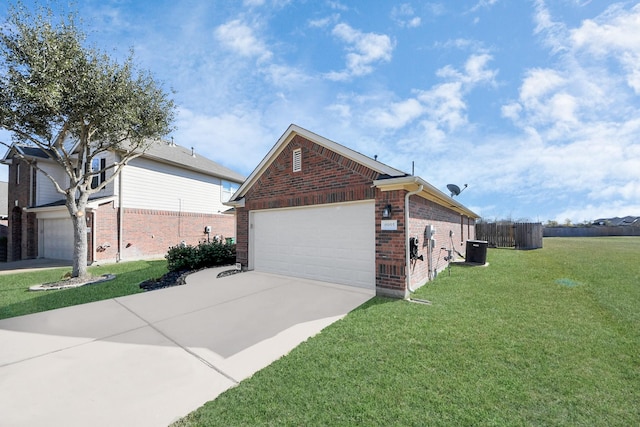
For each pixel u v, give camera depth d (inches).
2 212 901.2
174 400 116.6
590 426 98.7
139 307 240.8
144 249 592.7
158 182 629.0
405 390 119.2
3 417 106.8
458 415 104.3
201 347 164.6
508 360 141.3
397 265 257.9
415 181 247.3
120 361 149.0
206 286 310.0
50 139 364.8
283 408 109.8
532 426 98.7
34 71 298.7
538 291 268.2
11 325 202.1
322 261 323.0
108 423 103.9
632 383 122.1
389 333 175.6
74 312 230.1
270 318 210.2
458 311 214.4
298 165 343.0
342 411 107.5
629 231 1239.5
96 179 581.9
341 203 306.5
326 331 182.2
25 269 477.1
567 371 131.2
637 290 263.0
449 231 466.9
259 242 394.9
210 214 753.0
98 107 342.3
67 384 128.2
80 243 370.6
